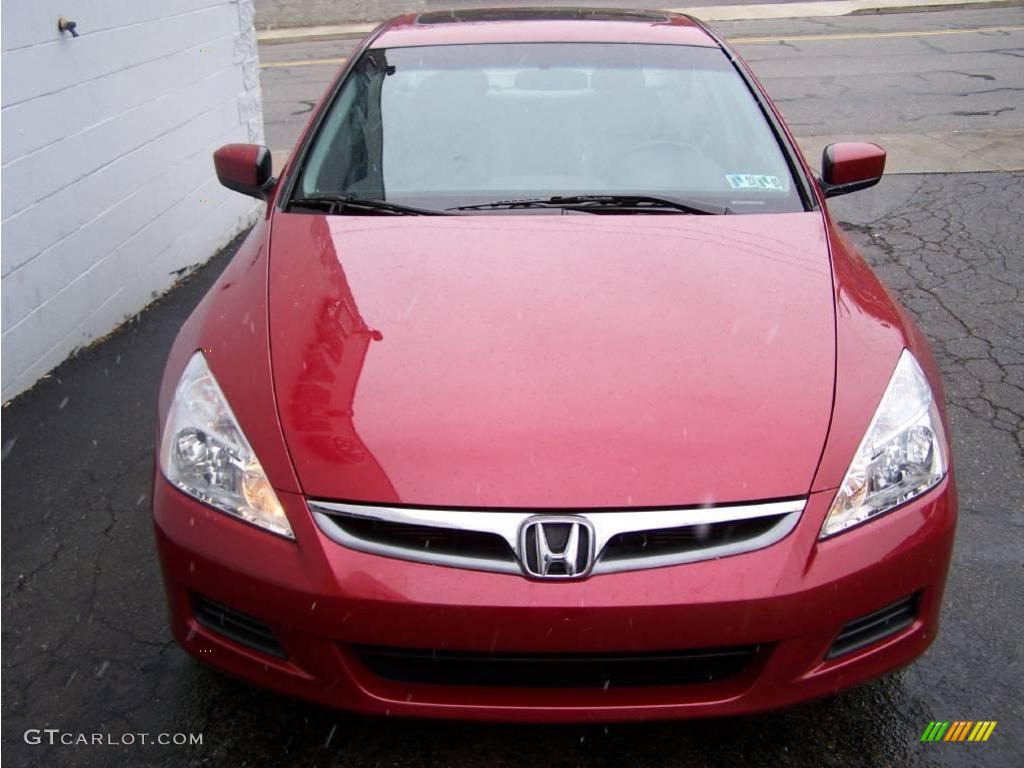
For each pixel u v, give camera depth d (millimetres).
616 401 2205
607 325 2428
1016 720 2484
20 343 4227
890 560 2107
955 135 8391
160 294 5441
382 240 2820
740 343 2385
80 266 4629
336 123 3375
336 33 18000
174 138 5500
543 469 2066
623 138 3277
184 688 2619
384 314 2484
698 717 2100
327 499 2078
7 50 4008
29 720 2510
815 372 2312
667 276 2633
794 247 2801
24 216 4188
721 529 2062
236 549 2109
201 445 2252
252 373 2354
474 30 3799
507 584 1994
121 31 4867
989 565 3059
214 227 6133
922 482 2229
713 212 2998
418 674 2131
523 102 3408
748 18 17406
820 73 11953
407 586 2002
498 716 2090
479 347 2355
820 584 2031
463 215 2957
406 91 3471
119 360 4609
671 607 1979
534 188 3098
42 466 3711
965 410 4000
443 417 2174
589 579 2000
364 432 2156
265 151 3369
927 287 5258
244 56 6473
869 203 6660
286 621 2068
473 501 2029
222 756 2400
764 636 2027
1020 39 13891
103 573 3098
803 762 2373
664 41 3717
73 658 2730
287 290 2627
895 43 14062
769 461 2109
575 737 2461
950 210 6461
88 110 4617
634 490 2043
